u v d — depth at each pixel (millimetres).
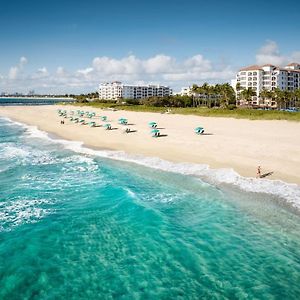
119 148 35250
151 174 24906
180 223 16547
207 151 31125
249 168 24625
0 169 27125
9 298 11203
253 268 12727
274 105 124812
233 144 34031
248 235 15180
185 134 42562
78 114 85500
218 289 11562
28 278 12242
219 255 13641
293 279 12047
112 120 67000
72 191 21469
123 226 16266
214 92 121750
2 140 44344
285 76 145250
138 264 13070
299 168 23984
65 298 11195
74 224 16547
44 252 13977
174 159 28906
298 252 13711
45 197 20375
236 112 71438
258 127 49188
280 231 15367
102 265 13047
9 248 14242
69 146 38125
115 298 11180
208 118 67250
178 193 20609
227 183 21766
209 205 18594
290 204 17938
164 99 132000
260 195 19391
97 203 19281
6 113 109875
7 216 17469
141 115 79312
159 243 14602
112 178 24312
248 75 143125
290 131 43812
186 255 13656
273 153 28953
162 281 12031
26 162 29828
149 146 35281
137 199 19500
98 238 15125
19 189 21906
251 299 11047
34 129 58625
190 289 11578
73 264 13102
